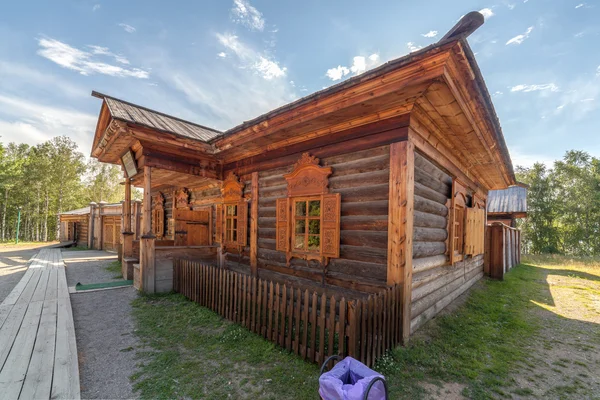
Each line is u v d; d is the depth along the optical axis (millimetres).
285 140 5379
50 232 32500
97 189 36000
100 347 3504
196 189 9039
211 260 6988
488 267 8523
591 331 4301
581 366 3242
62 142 31781
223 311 4566
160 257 6172
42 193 30469
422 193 4254
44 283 6754
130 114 5953
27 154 33438
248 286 4086
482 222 8031
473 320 4641
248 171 6445
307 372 2912
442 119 4020
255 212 6074
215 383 2730
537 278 8648
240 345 3551
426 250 4355
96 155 7516
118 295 5879
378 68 3053
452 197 5465
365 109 3756
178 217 7535
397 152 3650
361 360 2807
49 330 3785
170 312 4824
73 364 2881
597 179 20094
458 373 2963
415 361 3162
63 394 2359
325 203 4469
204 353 3357
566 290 7016
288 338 3385
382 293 3158
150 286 5898
